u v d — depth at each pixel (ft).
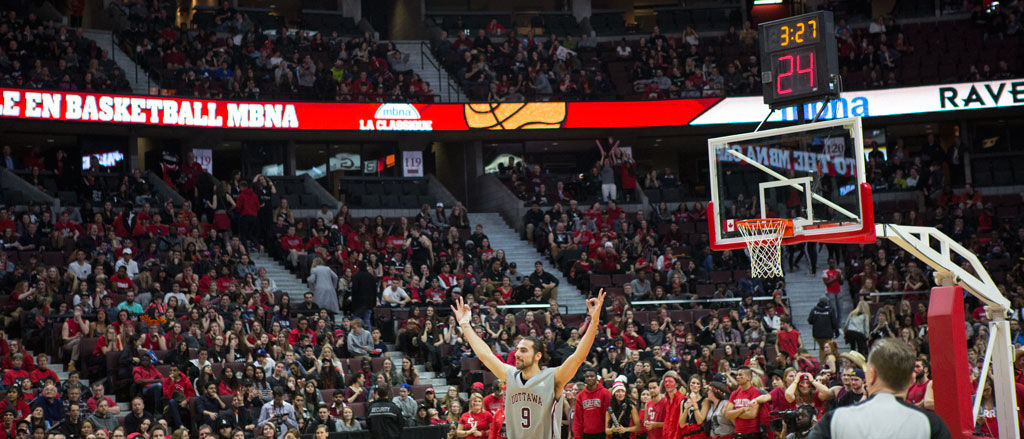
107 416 48.52
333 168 97.81
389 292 68.85
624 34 115.75
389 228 84.79
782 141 37.96
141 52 92.73
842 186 36.09
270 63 95.25
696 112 94.73
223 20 100.27
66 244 70.49
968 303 71.97
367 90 94.17
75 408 46.73
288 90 92.17
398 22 117.50
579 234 83.87
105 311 58.49
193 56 93.81
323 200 90.27
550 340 62.08
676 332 65.67
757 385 39.45
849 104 94.07
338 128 89.35
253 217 78.13
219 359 55.57
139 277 63.77
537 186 93.61
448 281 73.20
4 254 62.75
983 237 83.30
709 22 116.26
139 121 82.58
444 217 85.92
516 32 111.45
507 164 101.81
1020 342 62.95
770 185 37.93
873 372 15.40
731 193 38.75
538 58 102.89
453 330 63.16
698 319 69.15
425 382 61.36
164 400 50.39
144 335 55.16
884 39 104.22
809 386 37.78
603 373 57.31
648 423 41.83
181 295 62.49
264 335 56.95
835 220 36.11
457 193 100.78
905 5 111.65
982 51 102.63
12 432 45.27
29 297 59.98
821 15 38.22
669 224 87.66
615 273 79.61
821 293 80.74
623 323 64.90
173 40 94.79
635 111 94.32
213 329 56.54
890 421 14.88
